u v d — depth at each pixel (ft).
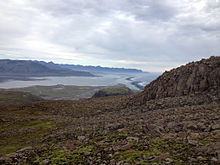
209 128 64.59
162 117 97.35
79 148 64.34
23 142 97.91
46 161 53.36
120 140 65.82
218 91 130.93
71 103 234.38
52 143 82.58
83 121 140.26
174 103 132.77
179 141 55.77
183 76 168.76
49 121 155.12
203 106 106.93
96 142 69.26
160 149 50.62
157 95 168.66
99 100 240.73
